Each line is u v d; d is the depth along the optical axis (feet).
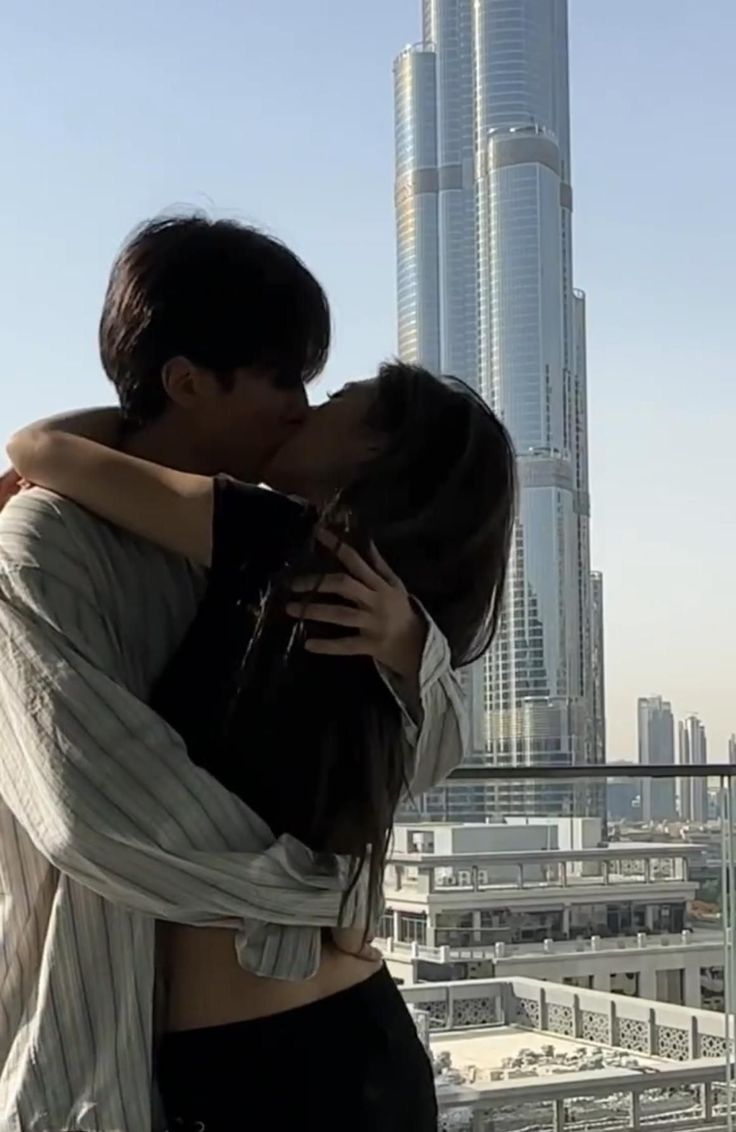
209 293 3.52
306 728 3.34
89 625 3.22
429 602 3.69
